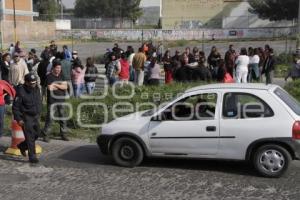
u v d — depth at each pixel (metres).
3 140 11.73
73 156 10.07
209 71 16.88
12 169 9.05
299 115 8.24
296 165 9.16
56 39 67.69
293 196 7.29
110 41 64.12
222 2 81.81
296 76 19.03
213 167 8.99
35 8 92.81
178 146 8.67
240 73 18.98
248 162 8.80
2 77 16.38
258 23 78.44
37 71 15.84
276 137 8.11
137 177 8.38
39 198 7.29
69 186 7.90
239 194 7.39
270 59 20.11
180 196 7.31
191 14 82.88
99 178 8.35
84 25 83.31
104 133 9.11
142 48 18.73
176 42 55.25
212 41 58.22
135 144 8.93
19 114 9.30
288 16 71.31
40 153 10.36
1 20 59.09
